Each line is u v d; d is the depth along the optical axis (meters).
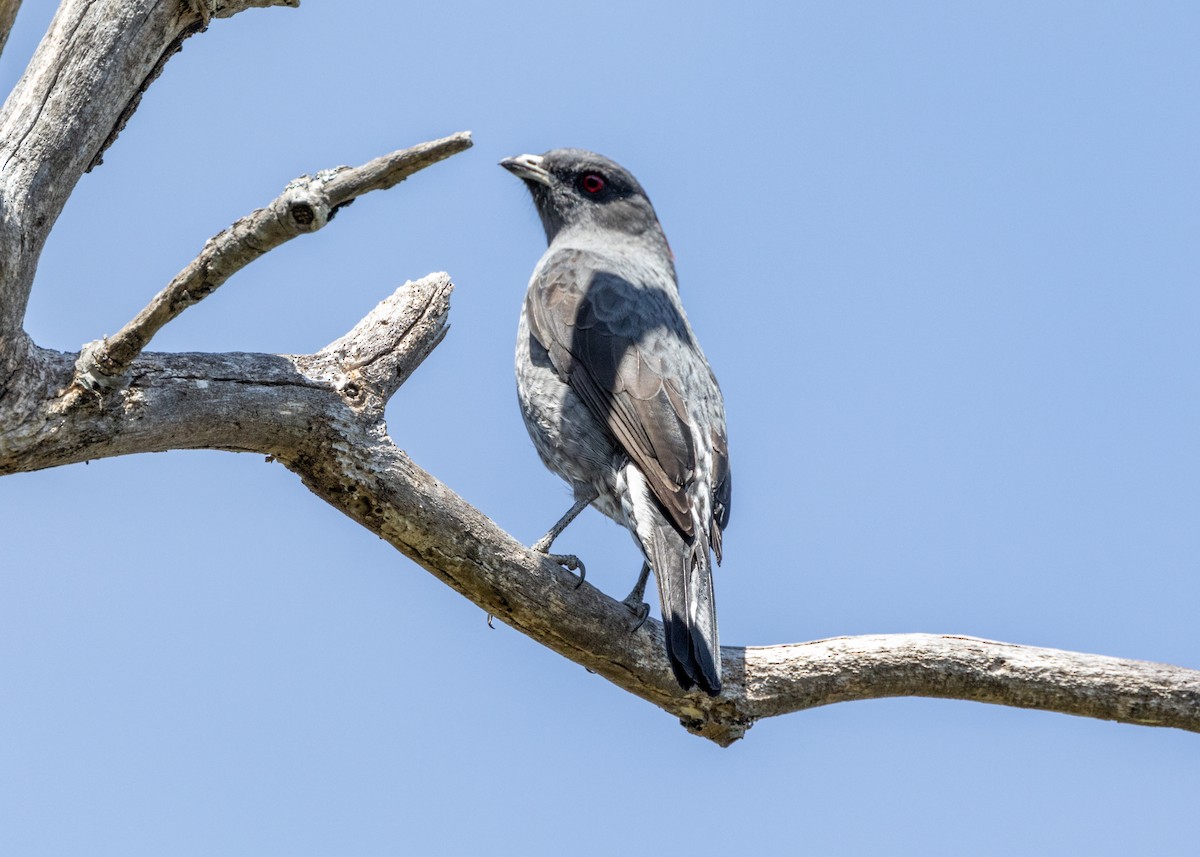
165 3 9.09
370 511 10.44
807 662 11.49
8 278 8.43
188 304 8.49
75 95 8.82
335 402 10.12
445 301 10.88
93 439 9.12
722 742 11.80
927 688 11.55
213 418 9.62
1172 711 11.29
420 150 7.70
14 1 8.24
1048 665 11.36
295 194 7.79
